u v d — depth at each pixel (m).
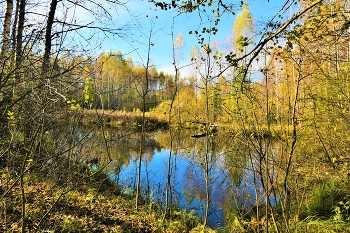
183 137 17.72
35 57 3.18
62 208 5.28
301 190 6.25
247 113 4.50
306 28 3.15
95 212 5.84
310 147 6.46
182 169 11.15
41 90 3.02
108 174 9.30
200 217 7.15
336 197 6.39
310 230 5.04
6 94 3.35
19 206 4.91
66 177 5.57
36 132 3.14
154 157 14.43
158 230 5.77
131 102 31.80
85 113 6.23
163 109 28.61
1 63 3.18
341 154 6.65
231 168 7.97
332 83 5.51
